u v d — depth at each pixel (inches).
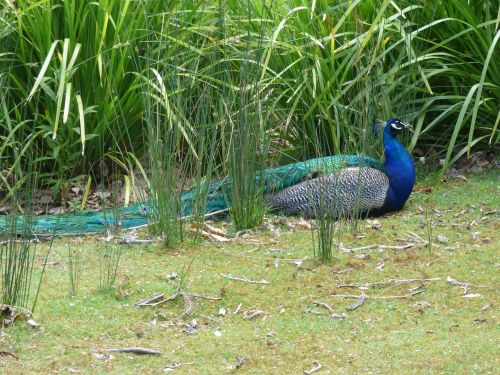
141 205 410.3
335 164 418.6
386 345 285.4
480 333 293.4
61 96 406.3
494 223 402.9
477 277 341.1
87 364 270.7
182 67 448.5
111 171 470.6
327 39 457.1
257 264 357.7
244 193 401.4
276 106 477.4
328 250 357.7
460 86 474.0
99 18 447.8
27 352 277.0
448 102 483.5
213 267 353.7
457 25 470.3
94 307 312.3
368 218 422.9
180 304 318.7
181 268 351.6
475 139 489.7
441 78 483.5
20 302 305.7
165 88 429.4
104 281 334.6
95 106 438.9
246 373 266.8
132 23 453.4
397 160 420.5
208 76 428.8
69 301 315.9
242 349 283.4
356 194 411.5
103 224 397.7
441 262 356.5
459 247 374.0
